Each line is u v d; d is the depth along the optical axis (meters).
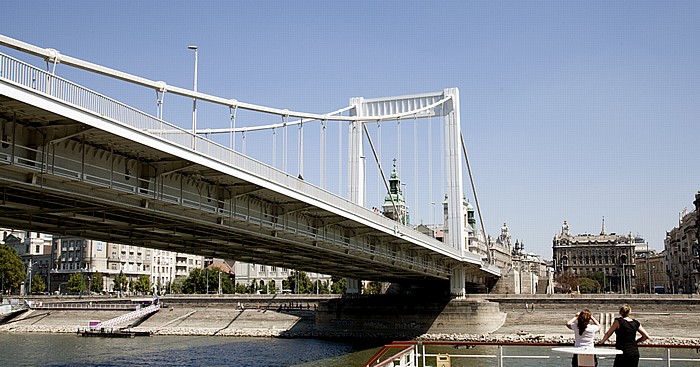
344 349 86.62
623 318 18.34
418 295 113.75
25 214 40.59
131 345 95.31
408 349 22.67
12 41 29.08
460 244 103.81
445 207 130.12
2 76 26.92
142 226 44.84
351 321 109.50
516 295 116.00
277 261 73.81
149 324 124.88
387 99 106.88
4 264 169.75
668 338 94.25
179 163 39.44
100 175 35.41
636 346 17.97
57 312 135.12
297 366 69.44
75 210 38.25
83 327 123.31
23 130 31.28
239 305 131.38
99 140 34.44
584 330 18.00
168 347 91.69
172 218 42.19
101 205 38.28
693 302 106.19
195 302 135.12
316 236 58.00
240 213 47.59
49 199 38.06
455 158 104.81
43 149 31.86
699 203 171.88
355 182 104.44
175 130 37.91
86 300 144.25
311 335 108.50
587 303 111.31
